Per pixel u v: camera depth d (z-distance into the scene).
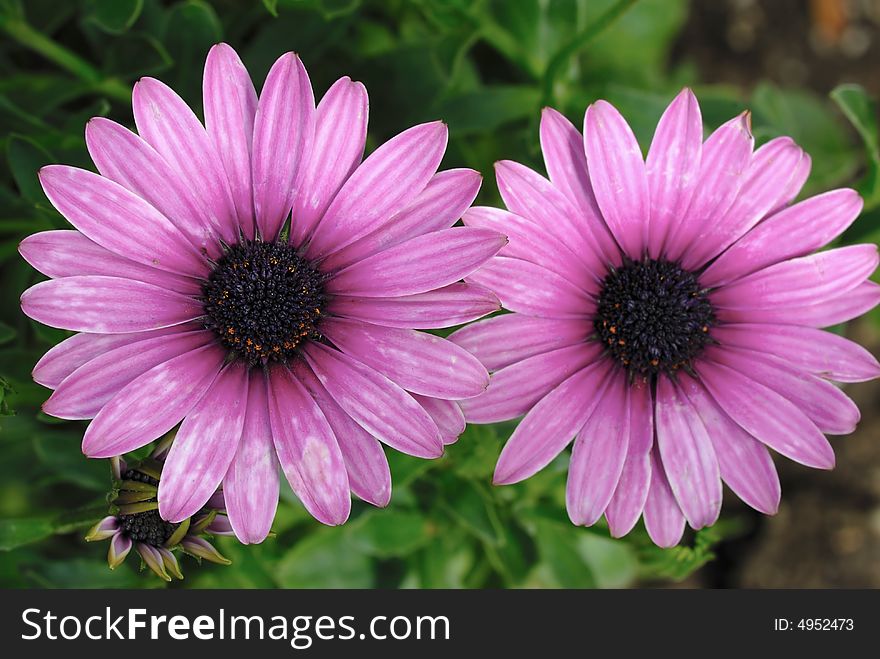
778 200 0.25
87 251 0.23
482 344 0.24
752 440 0.25
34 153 0.27
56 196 0.23
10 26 0.28
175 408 0.24
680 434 0.25
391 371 0.24
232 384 0.24
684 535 0.26
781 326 0.25
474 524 0.28
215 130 0.24
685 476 0.25
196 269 0.24
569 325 0.25
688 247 0.26
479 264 0.24
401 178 0.24
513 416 0.25
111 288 0.23
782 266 0.25
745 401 0.25
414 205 0.24
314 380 0.24
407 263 0.24
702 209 0.25
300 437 0.24
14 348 0.28
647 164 0.25
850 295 0.25
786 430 0.25
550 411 0.25
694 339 0.26
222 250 0.24
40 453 0.28
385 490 0.24
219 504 0.24
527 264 0.24
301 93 0.24
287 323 0.24
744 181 0.25
